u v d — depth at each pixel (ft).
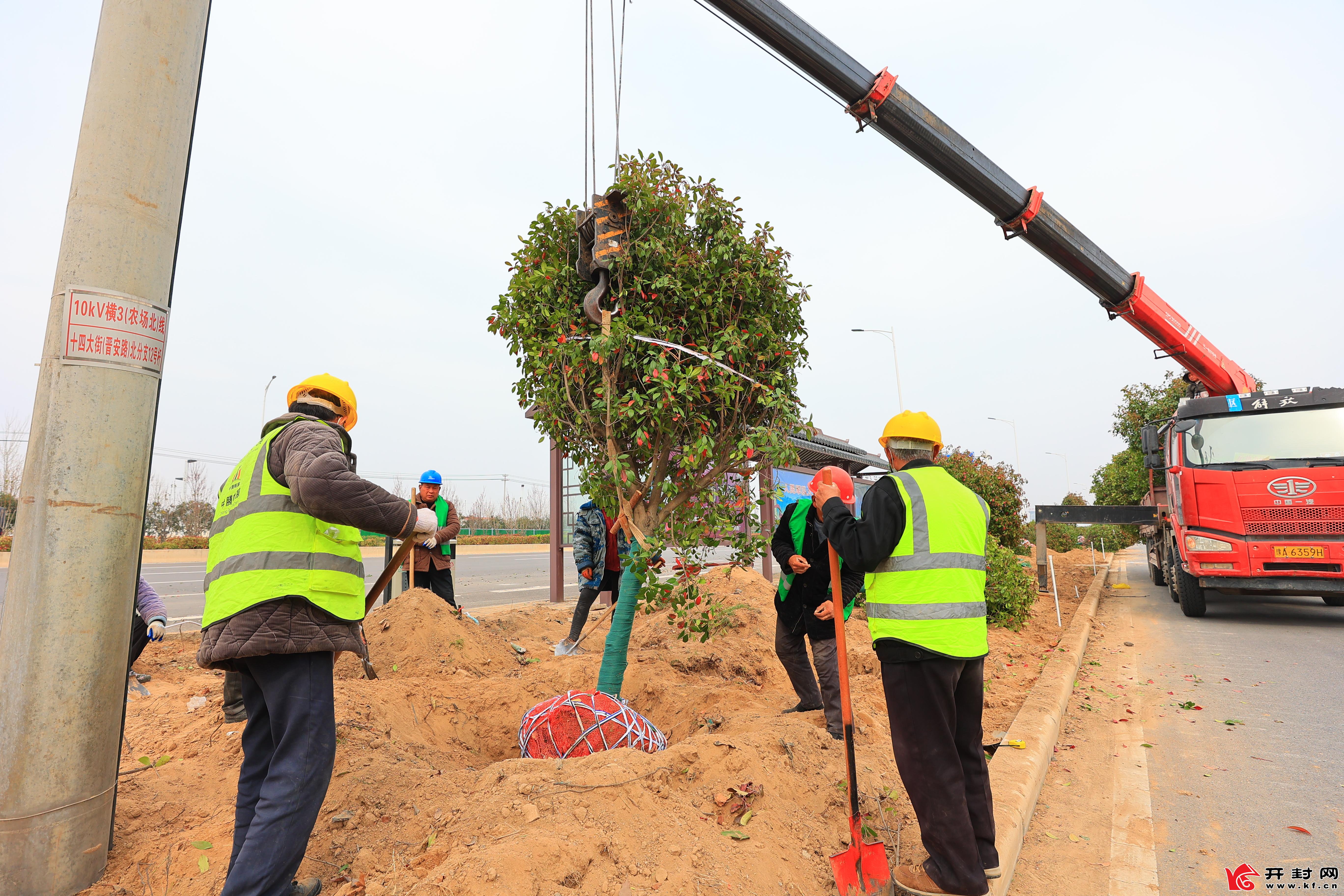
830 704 14.33
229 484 8.67
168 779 11.00
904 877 9.08
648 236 13.42
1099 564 78.38
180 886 8.48
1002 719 18.12
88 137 9.03
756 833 9.10
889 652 8.86
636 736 11.63
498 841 7.96
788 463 13.48
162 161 9.37
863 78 26.99
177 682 18.22
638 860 8.08
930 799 8.67
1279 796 13.69
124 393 8.94
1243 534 32.42
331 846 8.95
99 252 8.85
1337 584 30.89
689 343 13.70
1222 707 19.79
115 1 9.23
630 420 13.51
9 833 8.03
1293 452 32.55
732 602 26.71
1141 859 11.25
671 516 14.11
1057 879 10.64
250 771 8.46
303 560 7.97
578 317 13.55
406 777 10.24
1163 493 46.37
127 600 9.04
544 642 25.38
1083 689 21.91
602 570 22.68
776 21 24.89
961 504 9.14
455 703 15.40
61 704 8.33
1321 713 19.01
